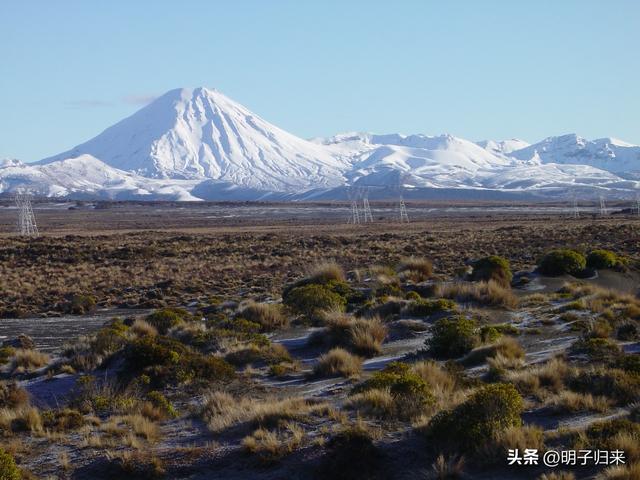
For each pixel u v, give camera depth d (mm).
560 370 16500
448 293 31359
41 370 23250
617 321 23516
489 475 11195
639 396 14188
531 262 51125
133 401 17938
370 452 12352
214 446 14031
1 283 51438
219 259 65875
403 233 94250
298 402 16047
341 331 24672
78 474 13305
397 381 15734
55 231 128250
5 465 12547
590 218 133500
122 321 33906
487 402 12703
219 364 20797
